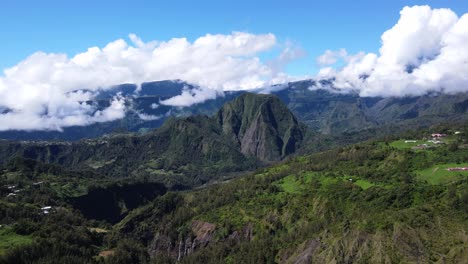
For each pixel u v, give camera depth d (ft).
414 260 638.53
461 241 643.45
